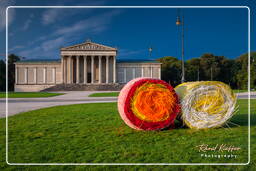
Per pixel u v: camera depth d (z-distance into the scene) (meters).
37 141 6.27
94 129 7.79
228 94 7.75
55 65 77.31
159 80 7.29
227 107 7.73
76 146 5.77
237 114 10.85
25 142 6.18
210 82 7.68
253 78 64.81
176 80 87.44
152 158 4.85
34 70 76.69
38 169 4.32
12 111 13.51
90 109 14.08
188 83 8.46
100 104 17.95
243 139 6.28
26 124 8.79
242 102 17.72
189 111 7.56
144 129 7.30
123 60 86.12
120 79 79.31
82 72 80.06
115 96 31.52
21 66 76.38
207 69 85.31
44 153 5.25
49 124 8.77
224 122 7.75
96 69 81.25
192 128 7.68
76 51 74.19
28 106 16.92
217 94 7.71
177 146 5.68
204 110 7.64
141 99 7.12
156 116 7.24
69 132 7.36
